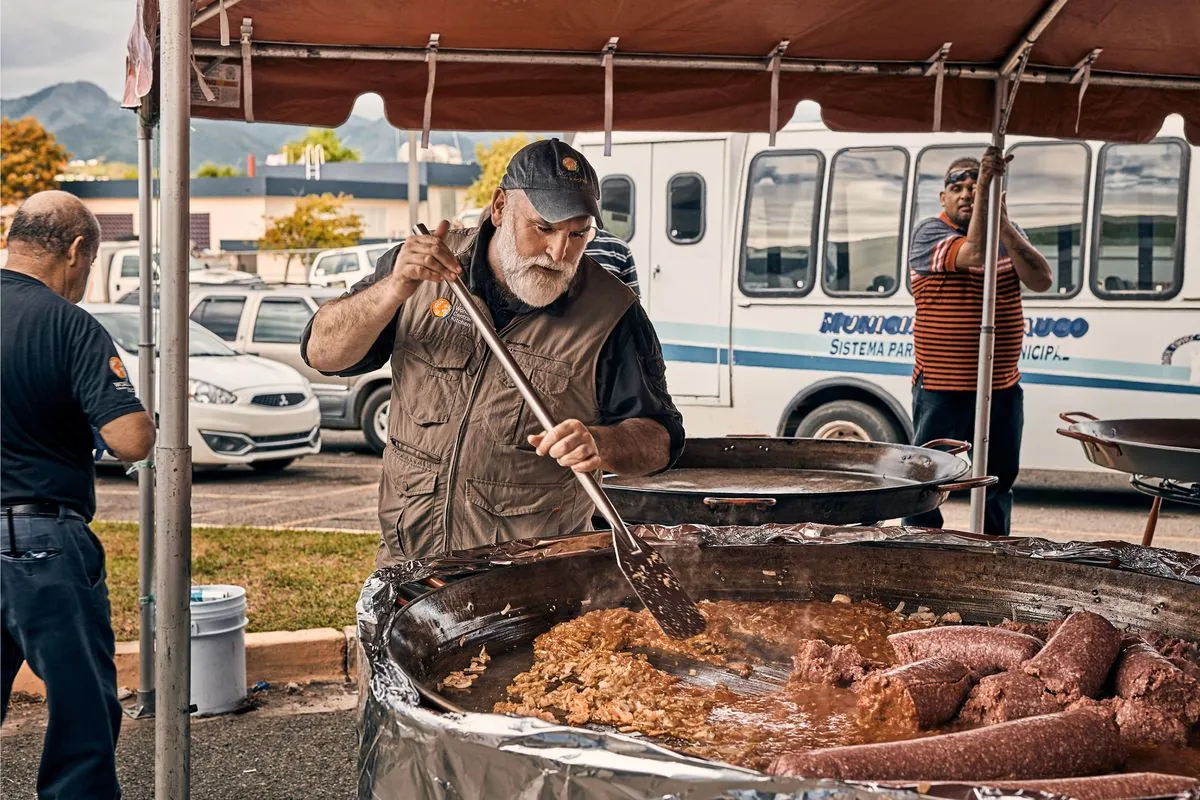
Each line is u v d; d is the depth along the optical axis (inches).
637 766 53.6
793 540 101.1
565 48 150.5
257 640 186.7
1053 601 92.4
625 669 78.4
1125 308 310.8
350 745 161.3
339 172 1466.5
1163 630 86.3
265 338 460.1
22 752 156.9
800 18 143.5
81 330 117.0
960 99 169.5
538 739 55.9
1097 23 151.1
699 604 95.9
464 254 107.1
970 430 217.8
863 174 330.3
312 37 142.1
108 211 1220.5
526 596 91.7
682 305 350.9
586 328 106.9
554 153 98.8
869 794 50.6
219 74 142.3
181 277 101.4
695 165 346.3
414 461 109.0
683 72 159.2
